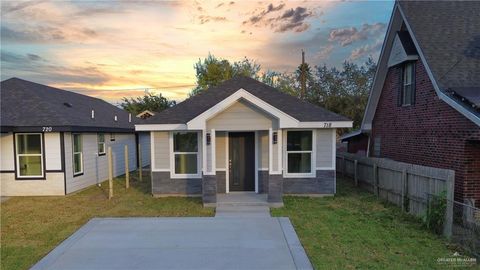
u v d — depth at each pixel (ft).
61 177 41.65
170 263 19.49
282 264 19.19
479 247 21.15
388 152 47.98
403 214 30.40
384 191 37.45
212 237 24.32
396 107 45.24
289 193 39.60
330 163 39.45
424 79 38.11
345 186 46.14
